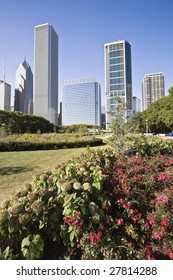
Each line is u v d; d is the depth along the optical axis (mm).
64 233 2021
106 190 3002
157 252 2088
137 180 3484
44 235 2053
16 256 1705
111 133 6676
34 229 1996
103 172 3445
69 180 2557
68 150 12148
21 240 1824
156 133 44625
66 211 2002
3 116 36938
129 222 2479
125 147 6234
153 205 2762
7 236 1794
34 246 1729
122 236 2164
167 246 2041
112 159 4965
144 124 38875
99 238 1822
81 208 2068
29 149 13039
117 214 2613
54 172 2934
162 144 6844
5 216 1763
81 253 2008
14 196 2268
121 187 3057
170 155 6223
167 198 2672
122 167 4289
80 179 2738
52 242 2127
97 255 1823
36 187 2494
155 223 2332
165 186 3482
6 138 15742
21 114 42812
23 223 1771
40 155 9664
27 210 1957
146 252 1900
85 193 2301
